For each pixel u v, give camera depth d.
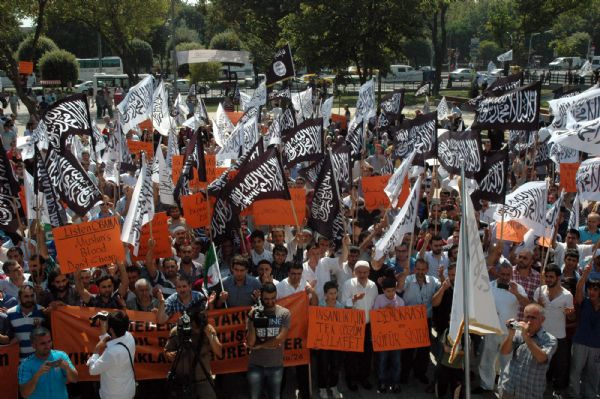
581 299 8.47
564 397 8.56
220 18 53.00
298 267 8.62
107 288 8.32
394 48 33.28
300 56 33.28
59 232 8.14
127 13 41.97
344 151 11.75
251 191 9.34
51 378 7.07
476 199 9.43
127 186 13.10
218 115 18.02
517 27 51.72
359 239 10.55
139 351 8.27
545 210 9.28
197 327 7.45
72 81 55.19
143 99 14.35
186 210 10.49
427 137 11.27
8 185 8.55
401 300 8.69
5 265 8.79
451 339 6.56
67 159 9.00
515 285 8.38
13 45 62.50
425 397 8.67
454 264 8.62
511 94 9.55
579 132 8.23
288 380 9.26
